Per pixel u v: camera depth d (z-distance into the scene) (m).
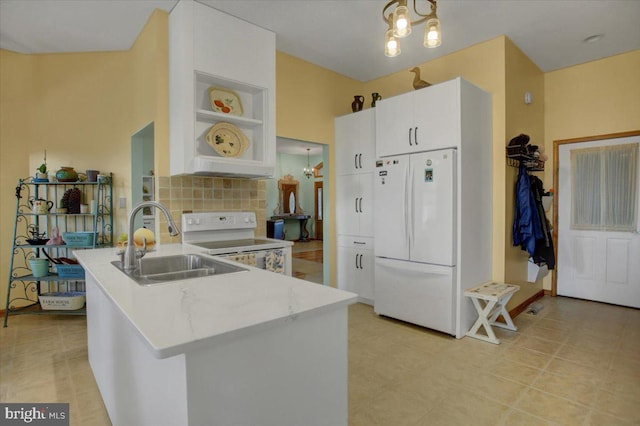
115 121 3.72
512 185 3.48
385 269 3.48
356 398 2.10
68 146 3.78
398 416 1.92
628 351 2.73
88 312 2.44
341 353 1.25
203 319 0.99
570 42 3.49
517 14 2.97
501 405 2.02
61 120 3.77
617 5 2.83
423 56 3.79
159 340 0.84
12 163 3.64
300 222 10.88
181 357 0.89
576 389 2.18
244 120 3.02
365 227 3.95
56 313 3.37
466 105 3.02
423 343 2.92
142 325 0.94
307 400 1.15
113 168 3.75
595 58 3.89
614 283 3.95
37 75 3.73
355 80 4.52
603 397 2.09
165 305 1.12
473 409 1.98
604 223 4.01
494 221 3.38
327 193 4.24
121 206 3.73
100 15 2.94
